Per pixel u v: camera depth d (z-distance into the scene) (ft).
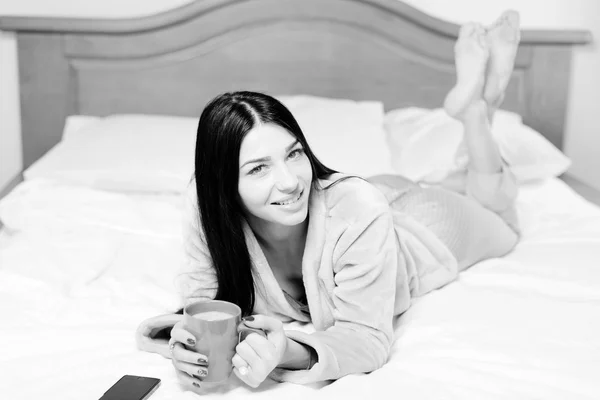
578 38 8.87
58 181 7.14
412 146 7.75
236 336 3.48
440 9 9.00
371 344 3.85
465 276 5.25
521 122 8.71
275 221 3.75
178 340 3.46
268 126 3.63
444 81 9.00
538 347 3.96
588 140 9.47
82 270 5.27
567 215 6.75
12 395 3.47
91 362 3.82
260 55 8.87
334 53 8.90
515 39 6.03
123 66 8.86
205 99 8.95
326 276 4.11
